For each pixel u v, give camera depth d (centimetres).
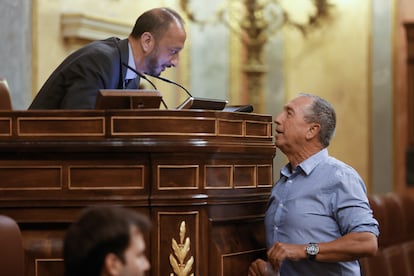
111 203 400
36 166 406
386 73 1208
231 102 1173
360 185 424
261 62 1177
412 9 1219
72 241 246
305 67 1206
